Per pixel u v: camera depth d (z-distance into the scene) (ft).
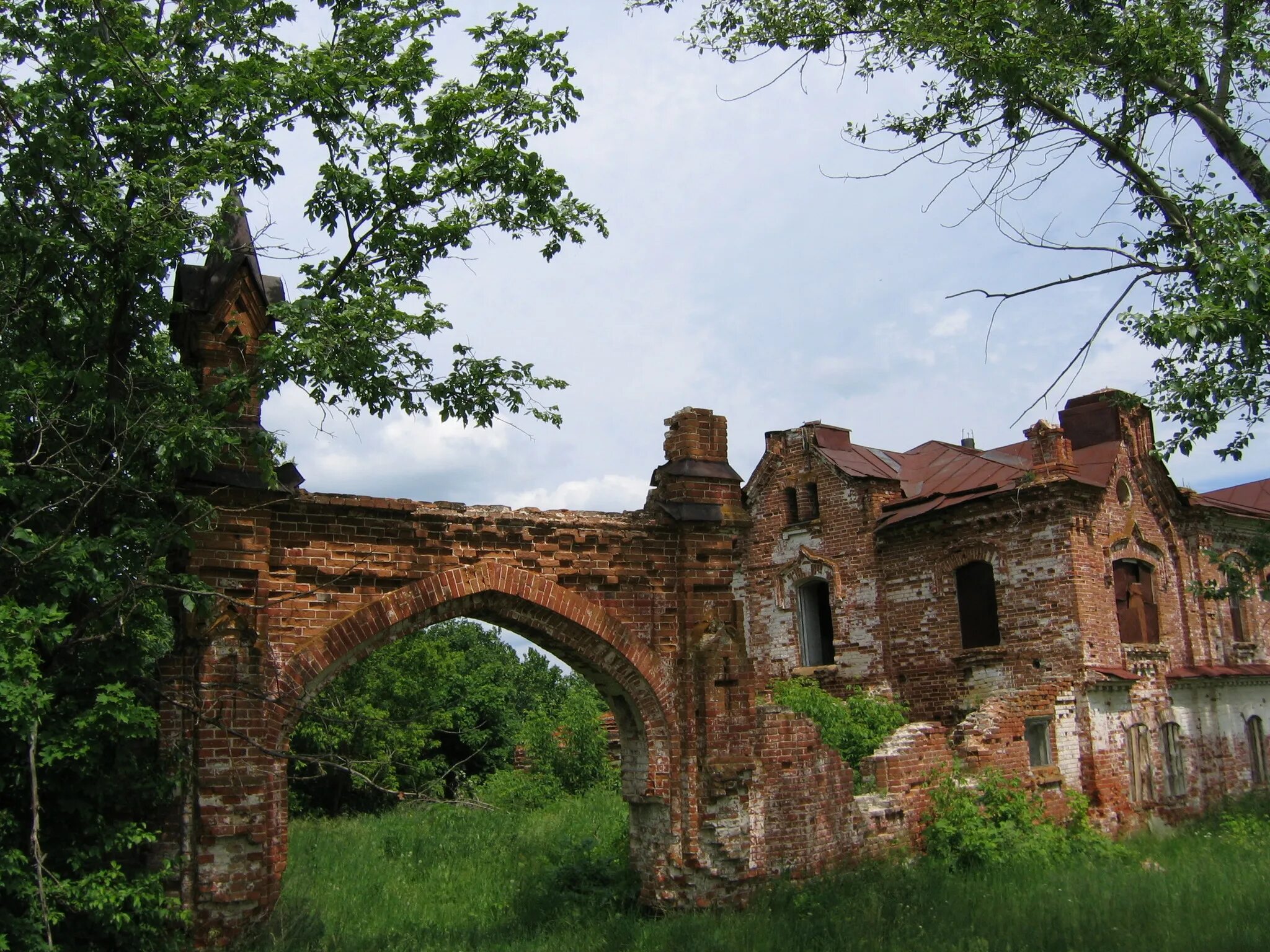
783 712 49.44
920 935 38.09
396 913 48.96
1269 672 86.58
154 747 34.88
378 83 42.14
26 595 31.24
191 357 37.78
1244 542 90.33
